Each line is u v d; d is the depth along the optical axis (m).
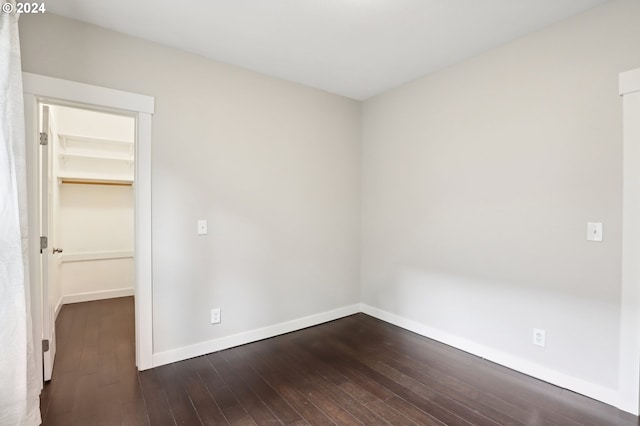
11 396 1.59
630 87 1.98
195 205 2.73
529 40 2.44
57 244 3.68
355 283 3.90
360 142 3.92
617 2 2.04
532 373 2.43
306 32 2.42
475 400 2.13
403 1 2.05
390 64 2.94
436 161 3.10
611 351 2.07
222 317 2.89
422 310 3.24
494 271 2.67
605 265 2.10
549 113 2.34
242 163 2.98
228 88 2.90
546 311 2.37
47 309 2.29
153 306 2.54
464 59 2.85
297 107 3.35
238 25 2.32
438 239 3.09
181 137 2.65
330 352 2.85
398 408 2.05
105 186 4.50
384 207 3.65
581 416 1.96
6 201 1.58
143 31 2.39
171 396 2.16
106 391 2.21
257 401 2.12
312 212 3.49
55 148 3.47
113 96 2.35
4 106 1.57
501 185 2.62
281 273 3.26
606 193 2.09
